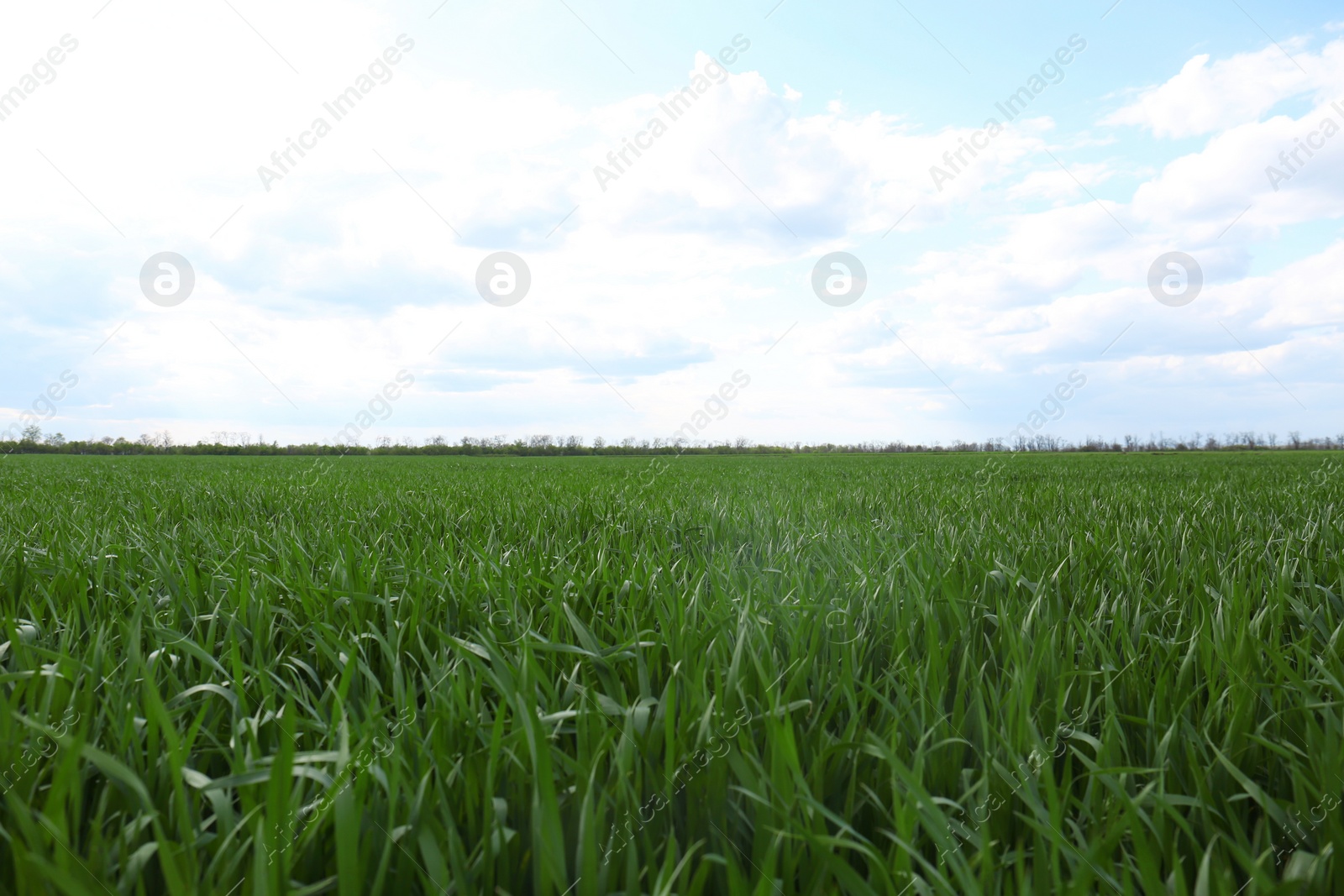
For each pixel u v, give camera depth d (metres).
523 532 3.47
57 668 1.31
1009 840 1.03
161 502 4.97
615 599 1.93
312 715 1.32
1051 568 2.36
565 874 0.83
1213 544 2.78
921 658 1.58
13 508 4.45
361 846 0.90
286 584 2.09
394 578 2.26
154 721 1.05
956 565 2.36
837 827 1.04
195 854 0.84
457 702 1.22
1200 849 0.93
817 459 18.78
